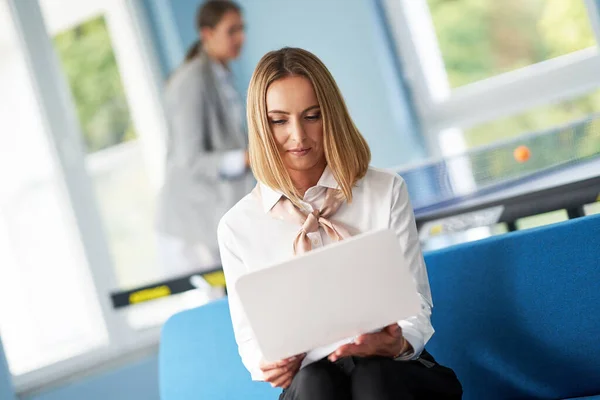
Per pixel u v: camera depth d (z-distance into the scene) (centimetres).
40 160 416
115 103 500
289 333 152
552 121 464
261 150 178
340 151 177
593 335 180
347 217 181
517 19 493
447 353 195
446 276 195
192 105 448
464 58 506
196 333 219
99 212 421
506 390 189
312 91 174
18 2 404
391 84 462
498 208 242
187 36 480
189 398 214
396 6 468
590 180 227
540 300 184
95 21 496
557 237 183
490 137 473
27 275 407
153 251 499
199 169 446
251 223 185
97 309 410
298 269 147
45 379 364
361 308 150
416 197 281
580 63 434
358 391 154
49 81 411
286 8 474
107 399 374
